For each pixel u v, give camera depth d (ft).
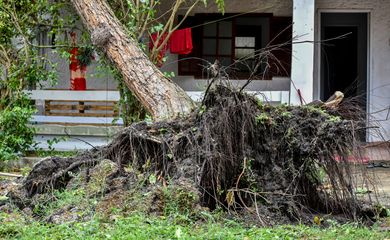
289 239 18.94
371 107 42.32
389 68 44.21
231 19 45.24
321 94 45.50
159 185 22.54
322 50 45.21
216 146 22.65
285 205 22.72
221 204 22.67
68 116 41.09
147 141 23.80
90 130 39.83
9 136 37.32
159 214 21.43
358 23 45.03
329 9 44.73
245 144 23.06
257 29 45.34
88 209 21.86
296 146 23.25
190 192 21.59
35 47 39.06
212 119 22.95
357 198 24.76
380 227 22.34
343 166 23.12
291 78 37.35
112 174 23.29
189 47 40.93
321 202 23.99
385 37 44.29
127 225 19.71
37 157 38.01
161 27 34.99
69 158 25.12
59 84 45.11
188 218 21.09
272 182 23.18
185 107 26.55
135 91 27.86
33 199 23.71
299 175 23.16
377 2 44.27
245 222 21.71
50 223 21.42
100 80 45.42
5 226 20.24
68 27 38.34
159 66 37.14
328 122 23.03
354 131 22.95
